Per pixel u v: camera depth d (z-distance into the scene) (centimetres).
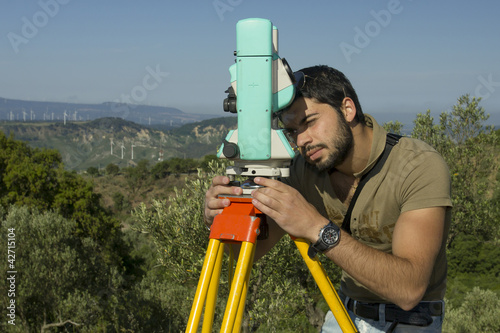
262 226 163
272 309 774
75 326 1686
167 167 9512
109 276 2020
